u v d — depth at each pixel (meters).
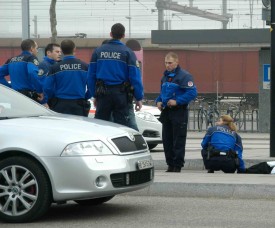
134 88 29.36
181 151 32.50
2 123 22.86
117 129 23.28
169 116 32.41
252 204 25.36
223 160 31.64
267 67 65.50
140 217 23.05
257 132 67.94
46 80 30.14
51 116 24.41
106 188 21.83
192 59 126.69
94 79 29.56
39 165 21.94
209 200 26.33
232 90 126.56
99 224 21.95
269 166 32.09
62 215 23.53
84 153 21.81
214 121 73.44
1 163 22.20
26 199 22.08
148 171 23.73
